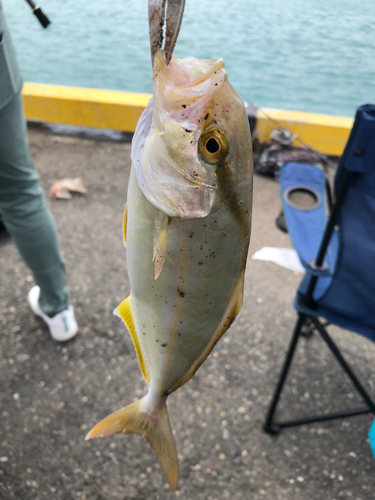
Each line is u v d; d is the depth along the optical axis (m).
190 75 0.91
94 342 2.41
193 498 1.78
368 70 11.51
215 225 0.92
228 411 2.12
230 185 0.90
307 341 2.54
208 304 1.02
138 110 4.57
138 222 0.96
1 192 1.92
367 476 1.89
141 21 14.74
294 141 4.37
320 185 2.00
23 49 11.83
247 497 1.79
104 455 1.90
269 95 9.73
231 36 12.98
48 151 4.36
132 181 0.97
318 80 10.70
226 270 0.99
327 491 1.83
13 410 2.04
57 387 2.16
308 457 1.95
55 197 3.63
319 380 2.31
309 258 1.72
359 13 16.39
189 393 2.19
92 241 3.21
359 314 1.78
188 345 1.08
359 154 1.45
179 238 0.93
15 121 1.76
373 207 1.55
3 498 1.72
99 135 4.72
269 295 2.85
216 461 1.91
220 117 0.88
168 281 0.99
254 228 3.50
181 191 0.88
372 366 2.42
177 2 0.78
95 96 4.65
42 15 1.67
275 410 2.10
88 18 14.62
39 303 2.35
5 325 2.45
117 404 2.11
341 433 2.06
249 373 2.32
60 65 11.09
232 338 2.51
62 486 1.78
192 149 0.87
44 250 2.09
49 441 1.93
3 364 2.24
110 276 2.89
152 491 1.79
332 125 4.30
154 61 0.84
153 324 1.08
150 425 1.23
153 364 1.15
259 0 17.28
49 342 2.38
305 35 13.69
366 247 1.63
